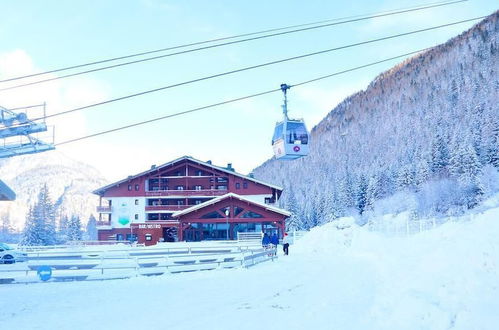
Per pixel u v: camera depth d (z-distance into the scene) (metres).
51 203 88.75
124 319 12.53
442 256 11.95
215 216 60.38
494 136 101.12
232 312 13.04
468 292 9.23
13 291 19.11
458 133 122.44
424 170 104.62
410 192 103.75
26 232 79.69
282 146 27.36
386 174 126.69
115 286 20.45
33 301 16.39
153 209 74.56
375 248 34.69
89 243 62.50
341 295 14.86
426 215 90.06
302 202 153.38
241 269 27.00
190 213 60.00
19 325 12.14
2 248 35.75
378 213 104.56
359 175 128.75
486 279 9.44
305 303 13.93
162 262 26.83
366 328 9.70
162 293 17.77
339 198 117.75
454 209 89.50
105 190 76.25
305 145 27.30
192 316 12.66
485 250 10.74
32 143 20.84
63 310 14.41
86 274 23.11
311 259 33.09
